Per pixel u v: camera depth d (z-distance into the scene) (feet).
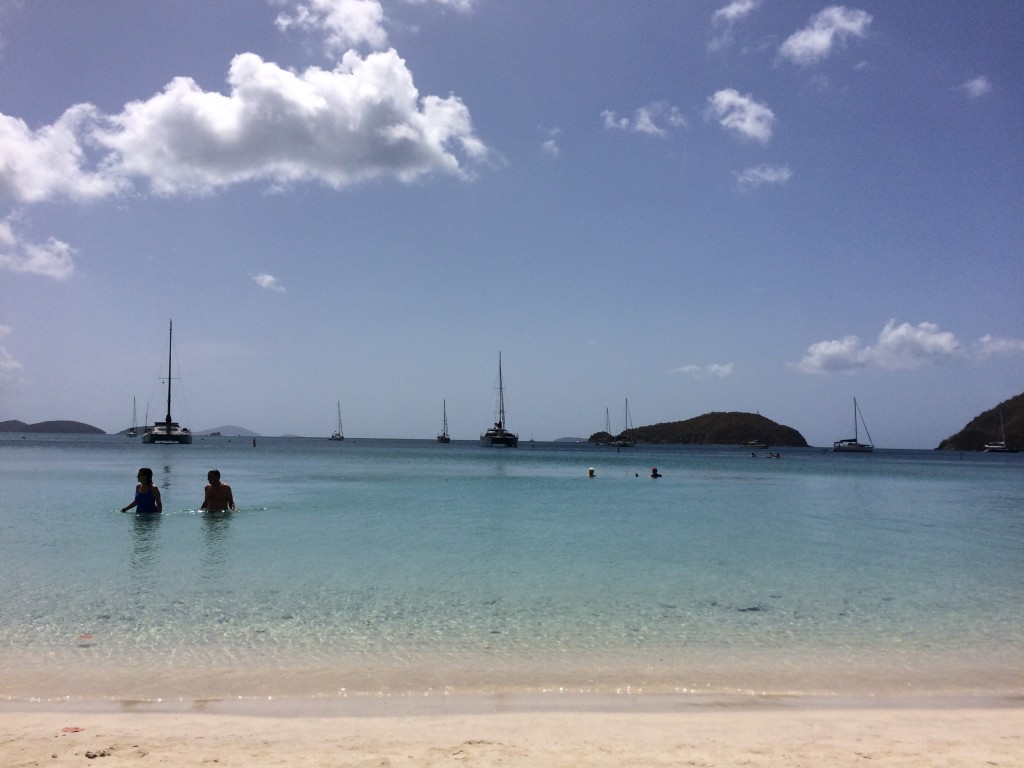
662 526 74.23
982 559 55.16
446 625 34.47
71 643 30.86
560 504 99.35
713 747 20.85
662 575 47.24
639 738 21.57
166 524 68.90
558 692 26.00
